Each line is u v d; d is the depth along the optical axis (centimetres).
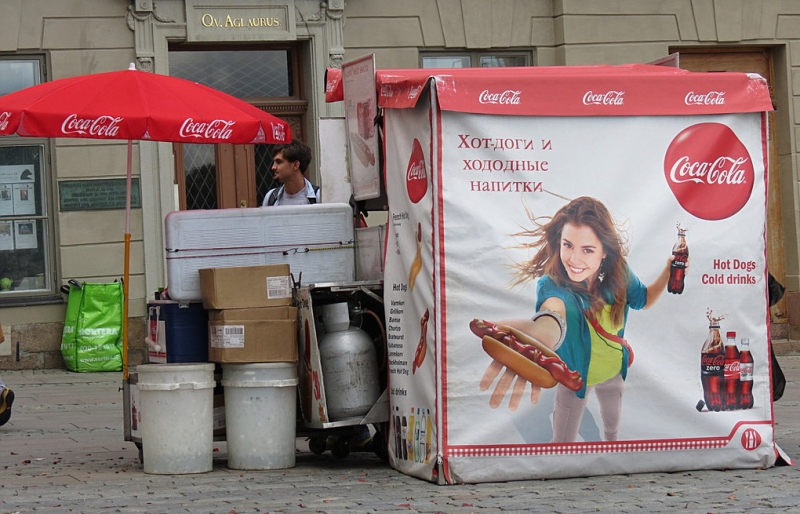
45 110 698
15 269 1370
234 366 723
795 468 713
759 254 709
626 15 1504
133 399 763
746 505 597
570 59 1488
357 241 751
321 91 1434
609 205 682
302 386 730
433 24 1469
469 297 657
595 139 681
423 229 664
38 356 1371
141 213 1386
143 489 661
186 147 1432
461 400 657
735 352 704
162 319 750
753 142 709
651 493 631
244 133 734
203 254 730
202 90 751
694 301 696
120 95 716
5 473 725
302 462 759
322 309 724
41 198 1375
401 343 693
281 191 886
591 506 595
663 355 690
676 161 694
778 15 1539
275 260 737
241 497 632
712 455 701
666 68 755
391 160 702
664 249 691
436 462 659
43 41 1368
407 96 670
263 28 1420
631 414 685
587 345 676
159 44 1391
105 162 1377
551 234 671
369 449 773
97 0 1380
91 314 1361
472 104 657
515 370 665
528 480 671
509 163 665
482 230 658
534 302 668
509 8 1490
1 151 1361
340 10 1438
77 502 623
